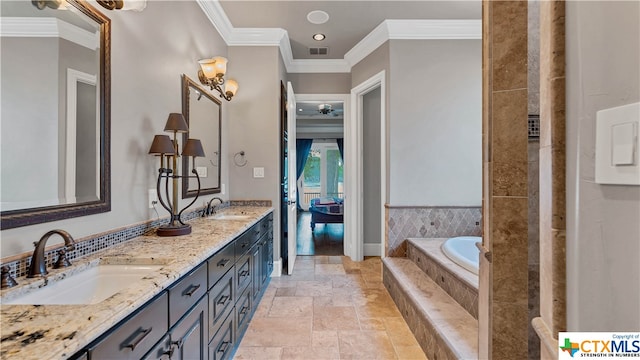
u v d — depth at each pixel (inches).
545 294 25.9
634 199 18.6
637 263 18.6
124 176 64.8
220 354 64.8
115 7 54.2
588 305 21.5
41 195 45.5
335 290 120.4
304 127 325.7
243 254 83.8
